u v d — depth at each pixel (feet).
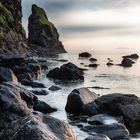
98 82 200.95
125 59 373.81
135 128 85.20
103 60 494.59
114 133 72.13
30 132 41.11
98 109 93.40
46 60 395.55
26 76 171.12
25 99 91.20
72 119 88.89
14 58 200.44
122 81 211.61
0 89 76.84
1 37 353.31
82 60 480.64
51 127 44.78
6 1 472.85
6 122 68.23
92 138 52.95
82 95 99.55
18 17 501.15
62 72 201.67
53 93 135.95
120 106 89.25
